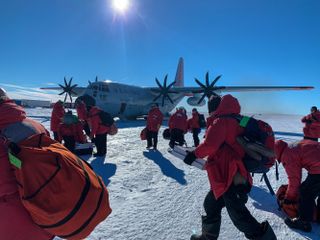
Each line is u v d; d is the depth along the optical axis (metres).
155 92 25.88
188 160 2.70
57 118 8.75
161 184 5.61
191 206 4.39
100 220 1.65
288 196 3.88
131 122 23.14
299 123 29.94
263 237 2.58
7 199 1.56
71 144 7.80
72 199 1.49
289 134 17.02
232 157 2.58
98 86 21.25
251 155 2.55
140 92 24.77
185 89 25.22
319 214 3.79
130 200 4.64
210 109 2.95
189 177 6.18
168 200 4.65
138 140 12.16
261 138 2.56
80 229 1.56
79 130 8.12
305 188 3.59
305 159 3.60
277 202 4.32
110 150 9.40
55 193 1.47
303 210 3.59
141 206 4.36
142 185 5.52
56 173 1.48
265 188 5.50
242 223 2.57
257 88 24.09
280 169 7.34
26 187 1.47
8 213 1.55
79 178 1.54
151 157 8.38
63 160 1.54
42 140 1.66
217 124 2.59
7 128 1.63
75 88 25.97
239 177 2.57
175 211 4.18
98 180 1.68
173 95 27.78
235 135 2.60
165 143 11.59
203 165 2.78
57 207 1.47
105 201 1.65
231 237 3.38
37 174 1.47
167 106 28.95
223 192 2.57
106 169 6.73
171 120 9.44
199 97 25.52
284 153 3.82
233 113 2.67
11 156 1.49
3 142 1.58
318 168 3.52
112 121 8.30
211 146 2.54
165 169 6.88
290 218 3.80
